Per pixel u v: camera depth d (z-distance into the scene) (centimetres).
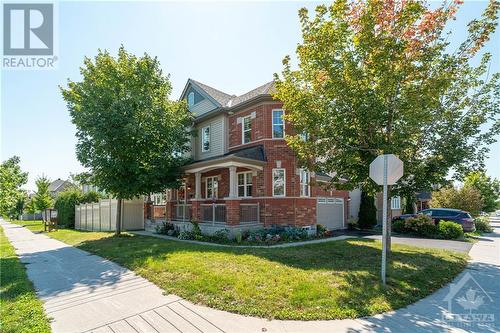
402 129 830
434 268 799
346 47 874
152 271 746
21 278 734
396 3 844
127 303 548
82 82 1484
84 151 1389
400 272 733
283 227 1416
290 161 1484
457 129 905
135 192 1448
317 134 941
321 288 580
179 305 532
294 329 433
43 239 1634
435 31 854
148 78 1518
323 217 1895
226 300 533
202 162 1482
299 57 961
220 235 1287
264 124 1526
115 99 1401
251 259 834
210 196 1838
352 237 1508
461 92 920
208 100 1919
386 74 789
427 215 1805
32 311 511
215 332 426
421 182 911
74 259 979
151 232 1778
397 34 844
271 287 586
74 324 462
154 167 1464
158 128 1481
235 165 1363
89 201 2684
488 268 862
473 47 856
